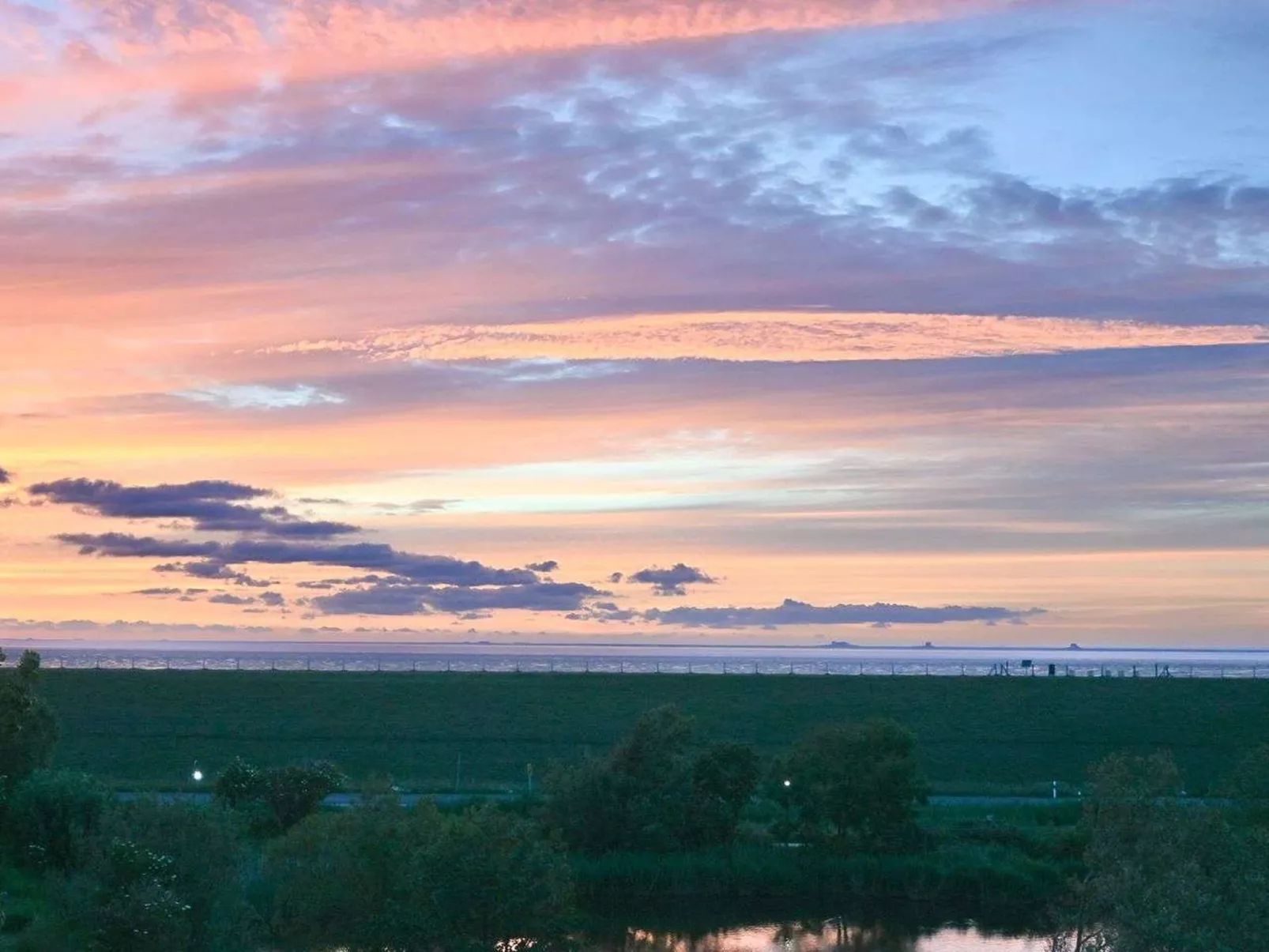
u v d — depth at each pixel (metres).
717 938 48.97
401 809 37.09
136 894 30.34
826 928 50.47
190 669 129.00
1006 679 107.94
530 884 33.66
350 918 34.38
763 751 88.31
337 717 94.38
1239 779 42.50
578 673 119.56
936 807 65.81
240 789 54.25
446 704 98.62
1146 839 28.72
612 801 56.66
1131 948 24.05
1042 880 53.72
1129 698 100.38
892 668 191.75
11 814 45.16
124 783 71.50
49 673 104.94
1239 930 22.77
